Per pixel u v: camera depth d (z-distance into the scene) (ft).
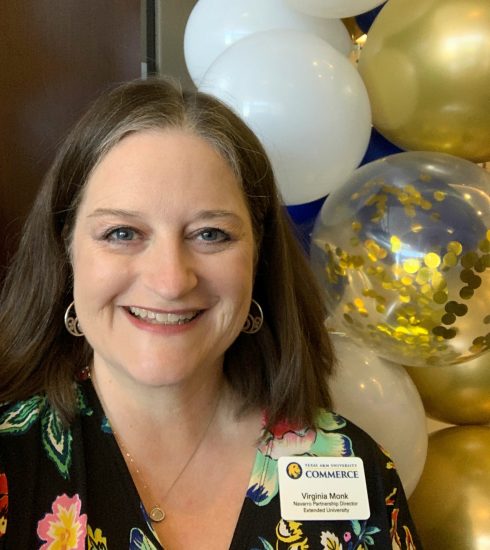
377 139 4.82
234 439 3.33
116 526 2.84
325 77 3.77
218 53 4.49
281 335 3.48
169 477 3.13
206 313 2.94
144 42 5.84
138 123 2.84
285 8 4.35
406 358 3.91
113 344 2.91
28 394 3.18
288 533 3.06
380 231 3.59
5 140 5.46
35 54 5.48
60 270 3.16
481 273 3.52
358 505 3.19
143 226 2.76
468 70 3.85
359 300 3.74
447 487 4.52
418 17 4.00
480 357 4.57
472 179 3.72
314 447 3.35
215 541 3.00
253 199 3.15
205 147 2.86
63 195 3.03
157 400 3.06
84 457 2.95
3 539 2.66
